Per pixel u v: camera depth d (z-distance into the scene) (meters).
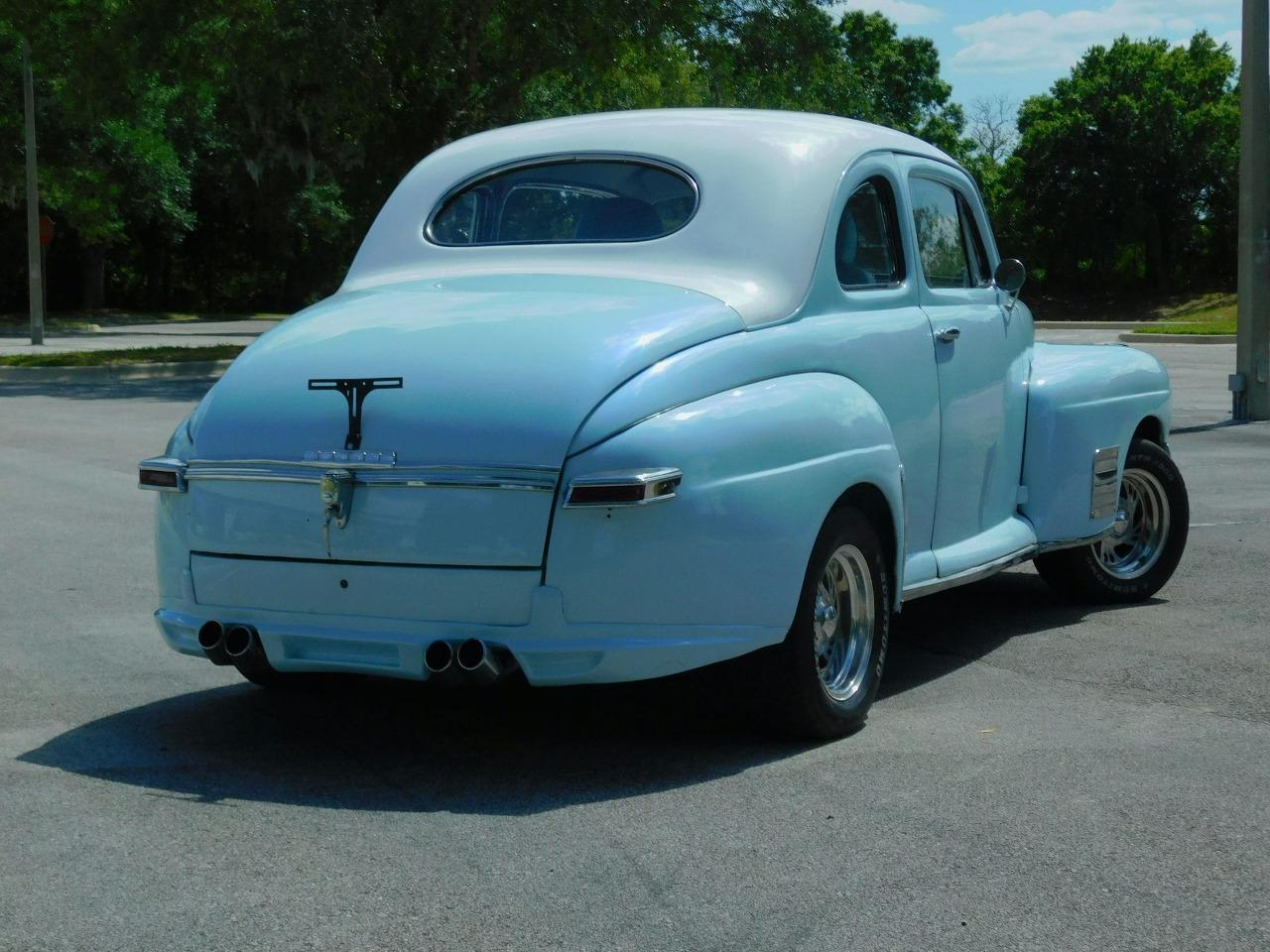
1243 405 15.84
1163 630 6.46
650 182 5.09
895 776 4.38
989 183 72.62
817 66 27.39
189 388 21.61
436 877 3.60
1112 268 72.12
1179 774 4.40
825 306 4.93
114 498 10.54
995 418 6.03
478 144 5.54
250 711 5.17
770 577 4.36
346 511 4.23
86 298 56.75
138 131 44.44
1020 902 3.44
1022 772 4.42
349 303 4.87
